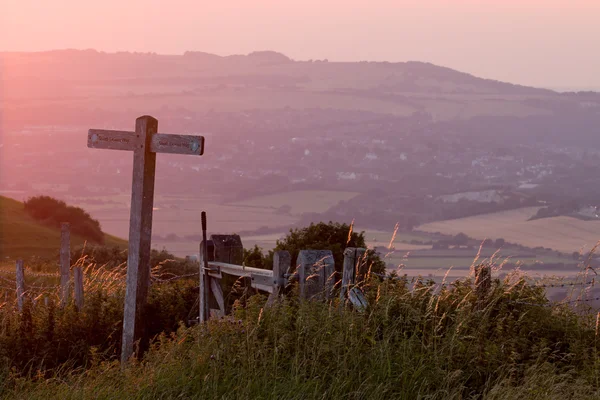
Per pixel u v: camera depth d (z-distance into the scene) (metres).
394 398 8.59
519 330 10.14
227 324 10.27
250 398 8.64
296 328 9.92
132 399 8.91
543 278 10.94
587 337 9.94
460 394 8.59
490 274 10.45
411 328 9.95
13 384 10.95
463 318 9.68
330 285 11.05
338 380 8.75
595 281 10.59
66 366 12.34
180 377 9.18
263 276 11.79
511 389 8.54
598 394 8.48
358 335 9.77
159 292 14.92
